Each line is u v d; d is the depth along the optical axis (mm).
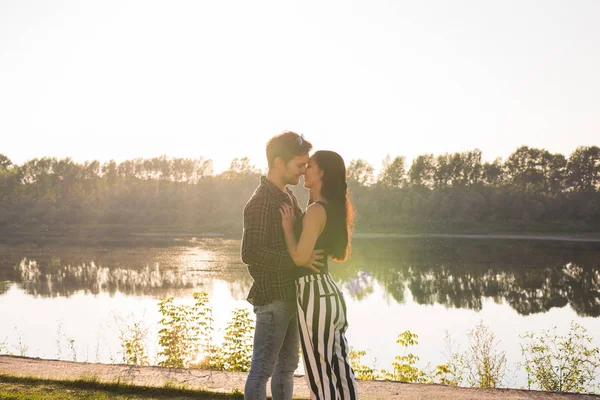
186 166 127812
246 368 7754
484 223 94938
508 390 5027
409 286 31438
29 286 29453
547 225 93562
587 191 99688
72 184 121500
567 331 18516
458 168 110062
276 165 3404
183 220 102062
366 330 18156
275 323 3391
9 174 118375
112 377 5078
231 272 35781
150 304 23188
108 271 36594
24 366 5531
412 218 96562
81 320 18828
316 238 3273
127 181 121312
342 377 3285
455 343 15469
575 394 4914
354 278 34812
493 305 25141
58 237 78250
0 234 84125
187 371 5418
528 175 110812
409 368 7715
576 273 38656
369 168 111312
